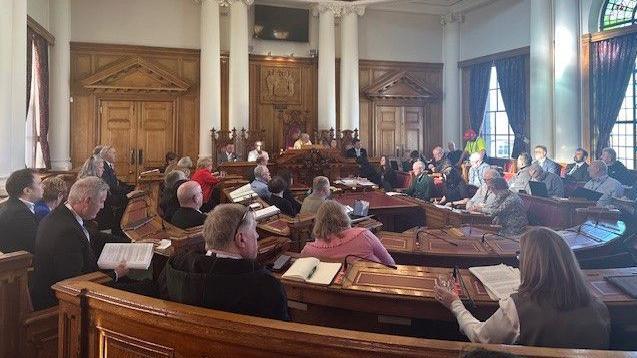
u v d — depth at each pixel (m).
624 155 10.57
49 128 11.91
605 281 2.95
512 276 3.00
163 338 2.01
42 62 10.81
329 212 3.63
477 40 14.42
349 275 3.10
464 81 15.02
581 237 4.58
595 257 4.23
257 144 12.03
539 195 7.37
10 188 3.82
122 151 12.95
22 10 7.30
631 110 10.38
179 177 5.98
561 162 10.77
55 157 11.98
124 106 12.97
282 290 2.22
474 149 12.73
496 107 14.11
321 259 3.51
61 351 2.30
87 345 2.24
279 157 11.00
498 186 5.84
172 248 3.47
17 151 7.24
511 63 13.14
